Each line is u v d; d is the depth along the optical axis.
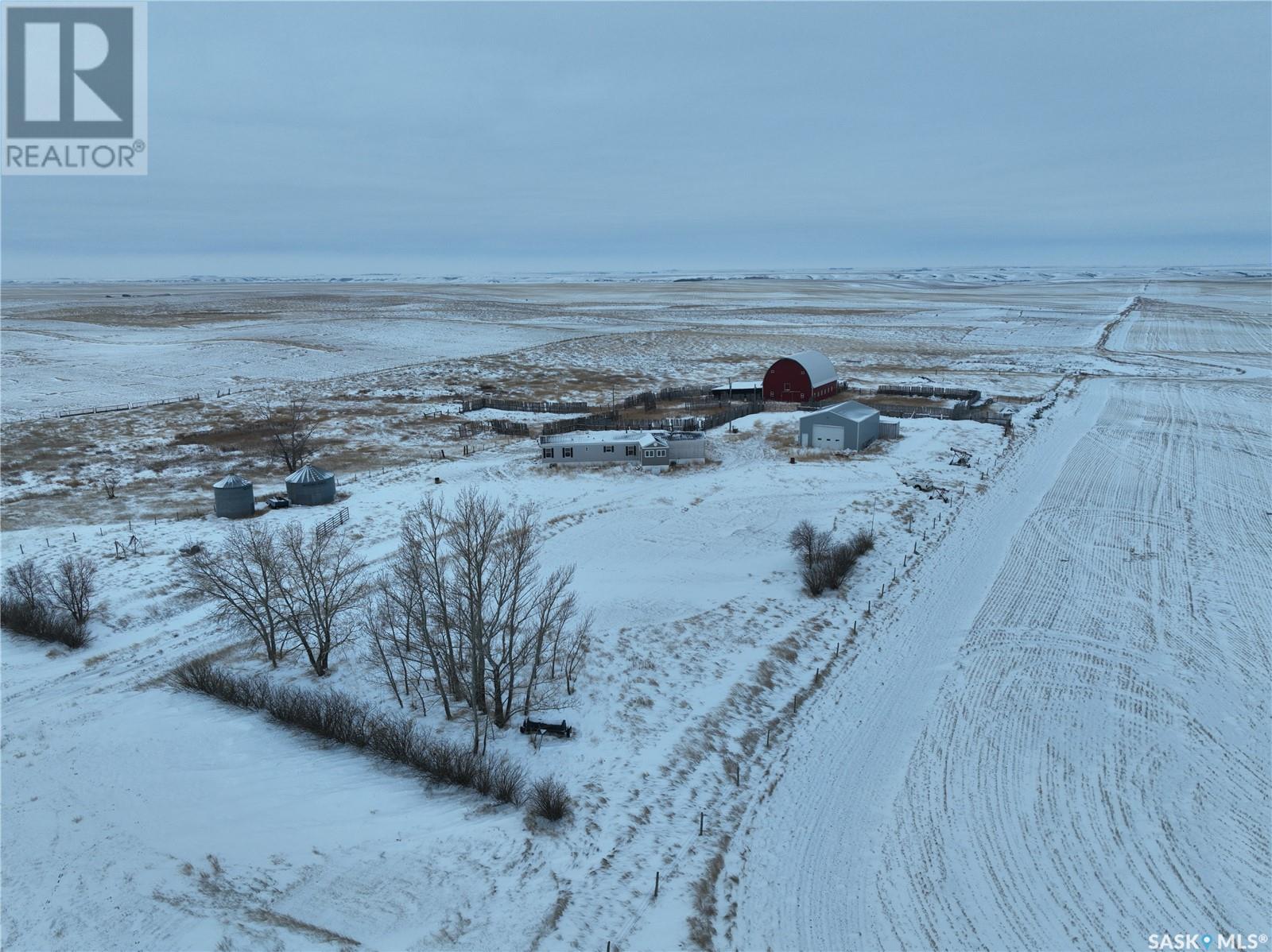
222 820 23.80
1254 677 32.38
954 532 47.34
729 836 24.09
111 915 20.28
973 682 32.28
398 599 31.50
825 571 40.06
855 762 27.67
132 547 43.28
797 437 67.38
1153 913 21.27
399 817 24.34
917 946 20.30
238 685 30.59
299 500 51.47
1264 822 24.69
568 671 31.50
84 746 27.06
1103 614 37.59
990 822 24.67
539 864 22.56
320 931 20.17
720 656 33.94
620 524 48.47
